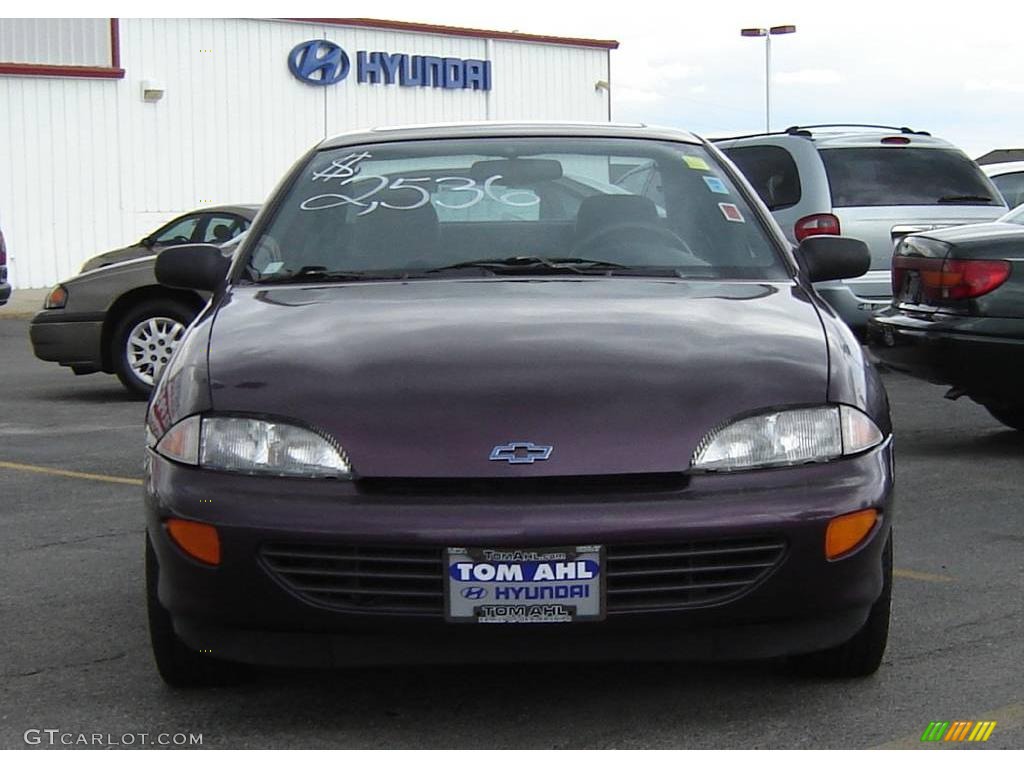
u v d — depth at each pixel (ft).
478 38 103.30
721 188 15.52
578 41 109.09
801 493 11.10
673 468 10.99
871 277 34.58
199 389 11.80
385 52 98.02
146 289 33.76
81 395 35.70
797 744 11.24
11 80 80.23
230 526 10.98
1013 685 12.65
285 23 92.63
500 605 10.77
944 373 23.20
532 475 10.89
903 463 23.81
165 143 87.10
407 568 10.87
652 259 14.43
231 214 38.91
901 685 12.66
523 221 14.85
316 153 16.26
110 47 84.64
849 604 11.34
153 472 11.69
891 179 35.24
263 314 13.04
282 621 11.03
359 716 12.02
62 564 17.71
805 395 11.56
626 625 10.89
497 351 11.88
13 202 80.69
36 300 73.15
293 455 11.16
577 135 16.25
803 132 36.91
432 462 10.94
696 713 11.98
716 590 11.00
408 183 15.43
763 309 13.05
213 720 11.98
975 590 15.93
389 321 12.61
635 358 11.78
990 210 35.50
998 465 23.49
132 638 14.47
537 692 12.53
